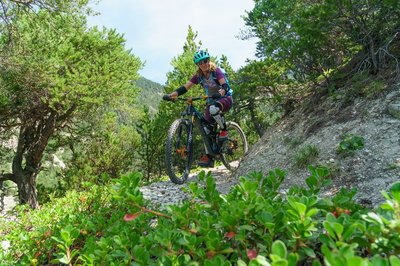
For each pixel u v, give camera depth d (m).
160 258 1.41
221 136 5.90
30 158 18.83
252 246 1.37
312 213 1.12
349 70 6.89
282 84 8.62
